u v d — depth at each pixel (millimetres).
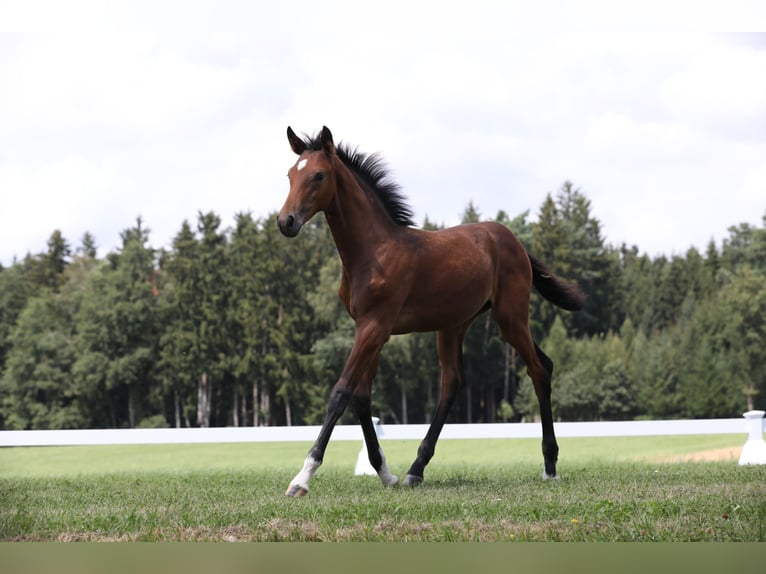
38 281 94812
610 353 62438
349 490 8047
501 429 11789
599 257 73500
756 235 76688
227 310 68000
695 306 68125
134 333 70500
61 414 68375
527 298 9000
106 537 5750
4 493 8328
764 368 62625
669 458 27078
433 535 5551
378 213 7957
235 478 10562
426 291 8047
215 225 73750
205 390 67562
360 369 7711
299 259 69438
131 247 73812
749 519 5773
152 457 40594
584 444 39594
